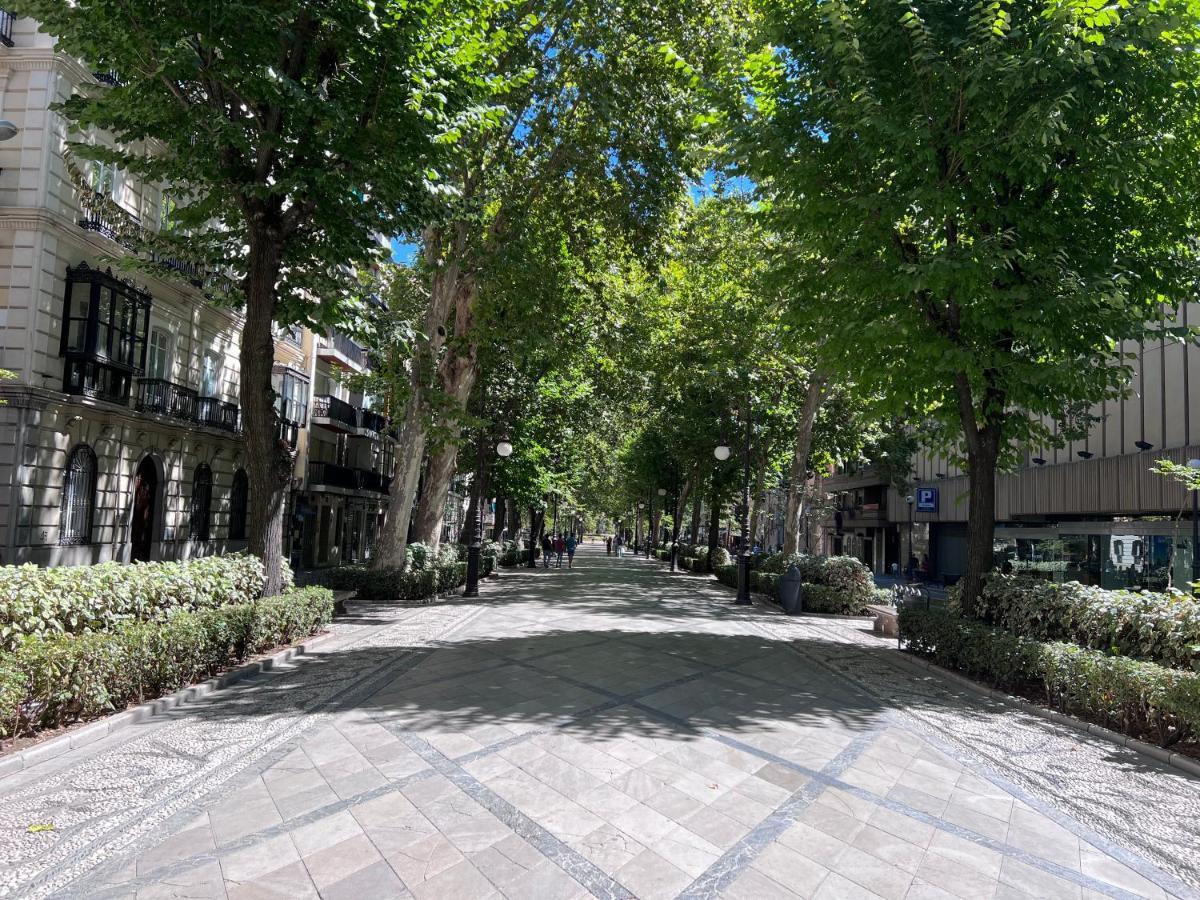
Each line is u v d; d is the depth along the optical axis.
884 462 31.08
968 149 7.71
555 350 16.45
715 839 3.74
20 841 3.51
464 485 40.62
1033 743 5.80
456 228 14.46
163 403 18.38
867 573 15.46
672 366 21.45
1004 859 3.63
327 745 5.06
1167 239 8.60
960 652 8.30
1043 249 8.05
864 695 7.34
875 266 8.70
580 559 43.56
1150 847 3.85
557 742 5.24
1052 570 21.42
